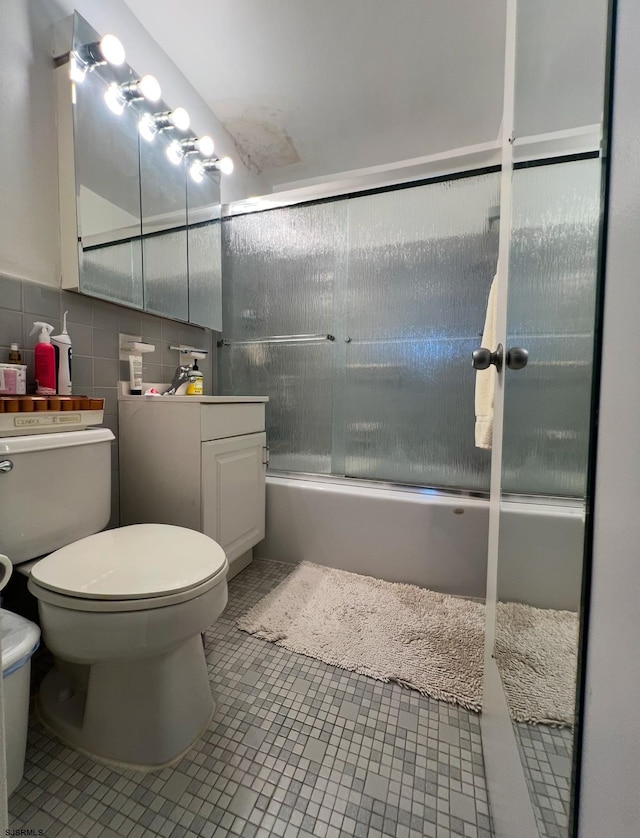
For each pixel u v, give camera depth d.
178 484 1.27
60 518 0.98
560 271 0.53
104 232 1.24
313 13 1.36
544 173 0.59
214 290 1.83
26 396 0.92
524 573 0.60
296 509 1.67
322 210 1.75
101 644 0.71
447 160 1.52
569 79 0.49
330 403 1.78
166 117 1.45
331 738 0.84
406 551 1.51
